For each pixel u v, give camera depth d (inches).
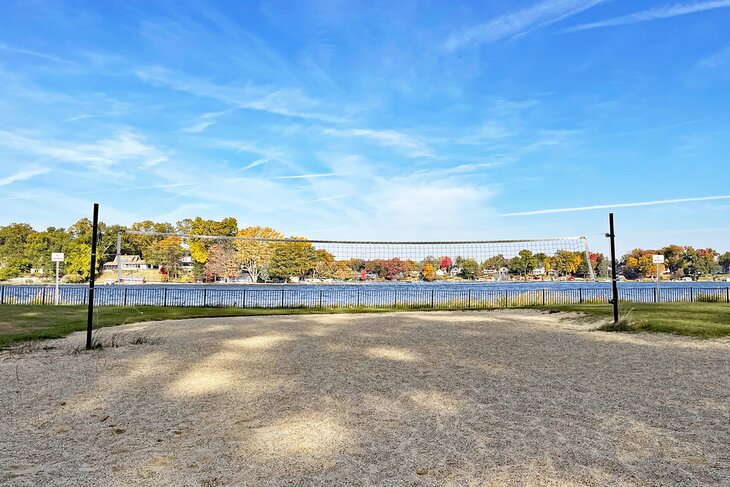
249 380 249.4
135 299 1032.8
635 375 259.4
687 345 359.3
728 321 458.3
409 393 221.9
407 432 167.0
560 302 896.9
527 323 538.6
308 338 410.6
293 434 165.2
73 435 164.7
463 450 149.3
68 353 329.1
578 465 136.9
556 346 363.6
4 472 132.8
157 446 153.9
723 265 3550.7
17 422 179.0
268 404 203.8
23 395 218.5
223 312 677.3
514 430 168.7
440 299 919.0
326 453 147.3
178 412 192.1
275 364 293.4
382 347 361.1
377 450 149.7
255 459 142.6
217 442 157.5
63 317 556.1
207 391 226.2
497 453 146.6
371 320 578.9
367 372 269.6
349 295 960.9
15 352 330.6
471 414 188.5
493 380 248.7
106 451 149.6
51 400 209.9
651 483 124.7
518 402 205.9
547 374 263.1
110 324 508.1
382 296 942.4
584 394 219.0
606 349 347.3
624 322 463.2
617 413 188.9
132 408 197.6
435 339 405.1
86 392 224.1
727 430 167.5
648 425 173.5
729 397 212.4
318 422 178.9
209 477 129.6
